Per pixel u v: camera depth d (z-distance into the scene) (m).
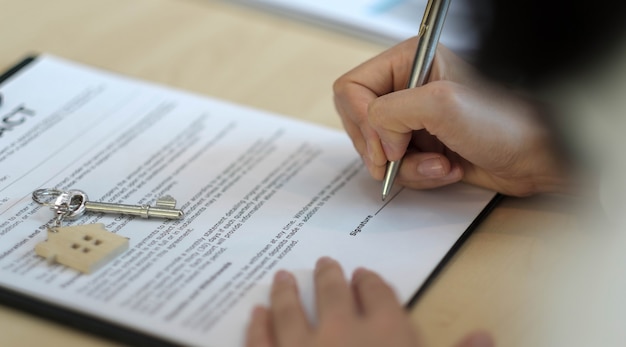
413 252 0.75
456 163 0.84
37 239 0.74
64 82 0.98
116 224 0.76
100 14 1.14
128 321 0.65
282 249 0.74
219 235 0.76
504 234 0.79
